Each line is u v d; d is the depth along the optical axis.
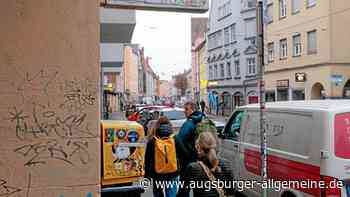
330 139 5.36
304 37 35.78
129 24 15.27
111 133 5.10
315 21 33.97
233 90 57.75
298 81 36.00
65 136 4.15
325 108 5.55
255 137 7.52
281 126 6.51
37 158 4.08
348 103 5.79
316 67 34.00
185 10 5.95
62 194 4.13
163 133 6.64
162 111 21.44
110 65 31.05
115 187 5.07
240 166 8.05
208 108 66.81
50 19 4.14
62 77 4.16
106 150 5.07
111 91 50.56
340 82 32.31
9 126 4.03
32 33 4.10
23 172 4.05
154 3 5.75
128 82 88.88
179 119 20.56
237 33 55.66
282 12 39.94
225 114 59.09
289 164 6.14
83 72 4.21
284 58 39.25
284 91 39.44
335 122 5.40
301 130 5.94
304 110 5.91
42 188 4.09
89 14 4.23
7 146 4.02
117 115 53.03
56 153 4.12
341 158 5.32
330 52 32.22
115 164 5.10
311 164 5.61
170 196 6.61
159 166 6.55
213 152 4.33
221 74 62.41
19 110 4.05
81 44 4.21
